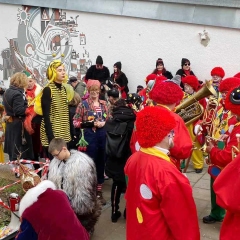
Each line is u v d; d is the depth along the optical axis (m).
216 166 4.36
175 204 2.78
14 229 4.23
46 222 2.62
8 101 5.73
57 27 10.73
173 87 3.89
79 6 10.22
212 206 4.81
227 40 8.80
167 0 9.21
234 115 3.95
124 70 10.05
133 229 2.99
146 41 9.67
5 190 5.17
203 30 8.98
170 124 2.85
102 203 5.34
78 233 2.69
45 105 4.95
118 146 4.61
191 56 9.23
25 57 11.41
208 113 4.79
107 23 10.05
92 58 10.41
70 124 5.31
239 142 3.28
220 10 8.72
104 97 6.99
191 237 2.85
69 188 4.05
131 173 3.01
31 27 11.13
